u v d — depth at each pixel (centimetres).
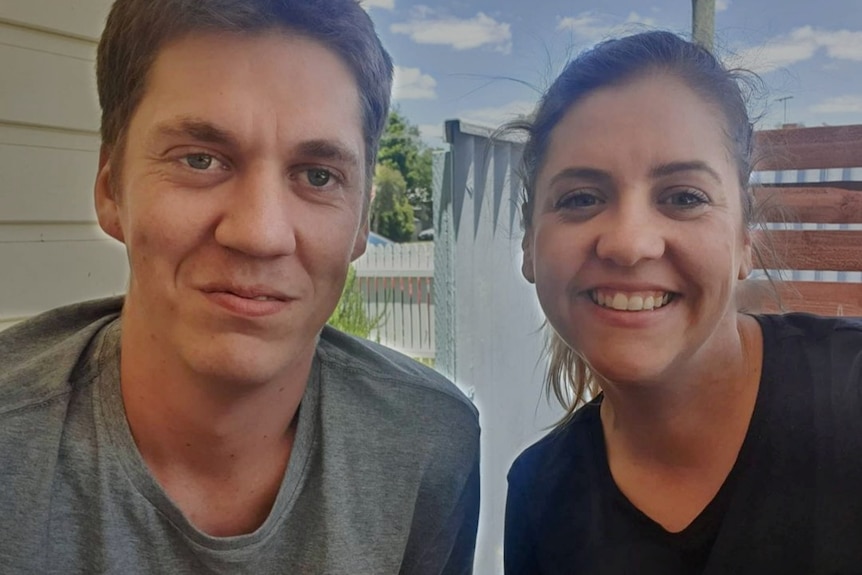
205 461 99
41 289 185
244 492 103
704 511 105
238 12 85
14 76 175
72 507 92
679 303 104
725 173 105
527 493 127
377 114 102
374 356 124
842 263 213
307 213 91
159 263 88
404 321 766
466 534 125
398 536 109
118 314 115
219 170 88
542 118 116
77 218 192
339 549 101
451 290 273
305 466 106
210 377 89
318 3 90
